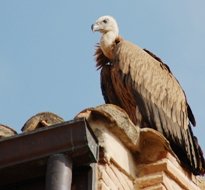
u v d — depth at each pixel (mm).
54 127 9828
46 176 9508
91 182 9789
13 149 9836
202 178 14625
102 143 11031
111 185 10875
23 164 9758
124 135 11672
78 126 9742
